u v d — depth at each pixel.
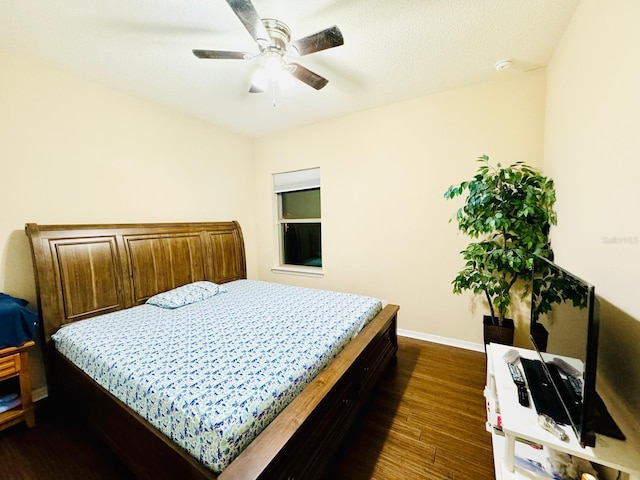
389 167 2.95
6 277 1.90
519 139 2.32
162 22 1.62
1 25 1.62
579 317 0.93
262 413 1.06
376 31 1.73
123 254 2.36
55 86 2.10
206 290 2.63
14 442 1.59
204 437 0.95
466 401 1.89
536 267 1.53
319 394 1.21
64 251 2.01
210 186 3.37
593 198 1.31
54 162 2.10
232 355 1.43
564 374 1.06
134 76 2.23
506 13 1.58
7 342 1.59
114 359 1.42
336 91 2.56
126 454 1.27
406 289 2.97
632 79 0.99
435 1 1.49
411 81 2.39
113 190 2.46
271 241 3.97
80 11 1.53
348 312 2.08
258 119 3.23
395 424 1.68
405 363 2.41
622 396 1.00
